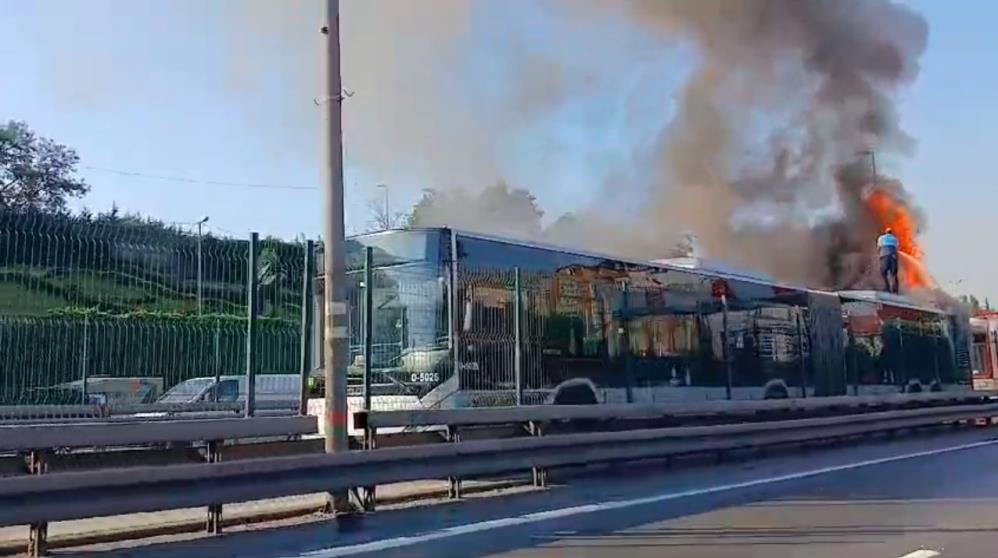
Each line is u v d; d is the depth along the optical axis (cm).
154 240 1353
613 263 1759
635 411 1506
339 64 1125
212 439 991
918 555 808
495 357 1488
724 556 805
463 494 1233
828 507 1106
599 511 1083
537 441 1248
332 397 1063
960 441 2214
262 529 952
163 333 1509
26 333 1328
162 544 869
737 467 1595
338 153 1109
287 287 1532
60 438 875
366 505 1077
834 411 2159
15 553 817
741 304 2098
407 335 1465
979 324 3712
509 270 1545
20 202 4062
